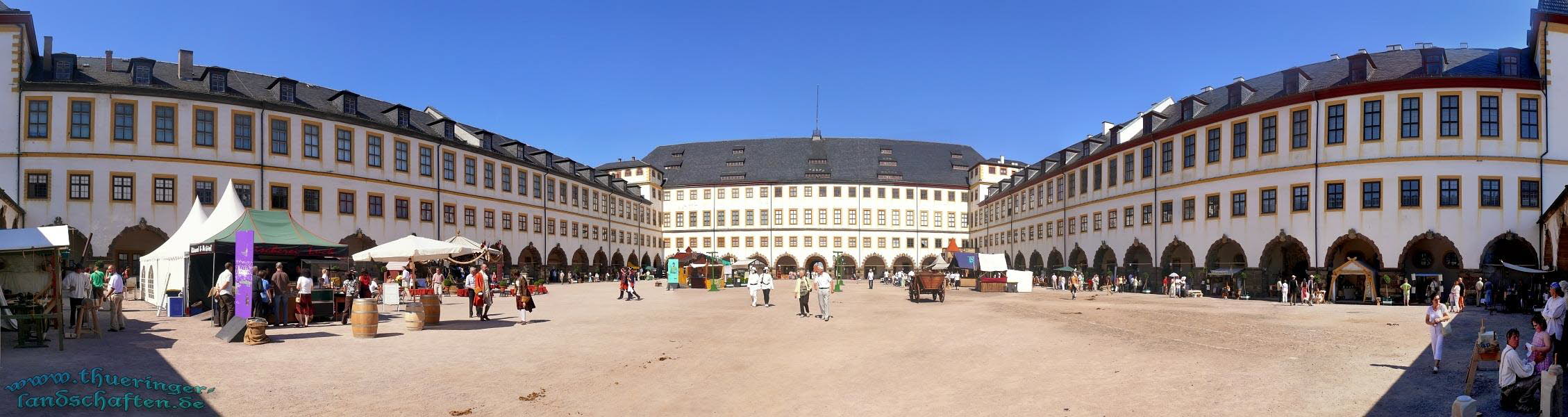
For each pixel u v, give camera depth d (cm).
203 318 2383
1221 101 5191
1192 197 4928
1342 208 4091
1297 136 4284
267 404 1123
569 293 4656
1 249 1644
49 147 4162
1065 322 2503
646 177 9800
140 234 4503
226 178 4500
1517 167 3856
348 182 5034
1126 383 1365
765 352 1806
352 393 1224
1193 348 1823
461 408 1155
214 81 4609
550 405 1198
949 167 10769
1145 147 5422
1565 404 1123
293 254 2331
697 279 5725
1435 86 3931
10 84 4147
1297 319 2695
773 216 10150
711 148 11094
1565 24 3909
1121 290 5466
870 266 10175
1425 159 3909
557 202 7238
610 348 1844
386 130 5309
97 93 4250
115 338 1791
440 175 5722
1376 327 2356
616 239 8625
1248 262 4484
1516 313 3067
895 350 1852
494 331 2164
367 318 1919
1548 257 3575
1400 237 3928
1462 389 1270
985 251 9344
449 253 3475
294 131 4784
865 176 10375
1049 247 7056
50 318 1546
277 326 2150
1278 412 1123
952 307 3303
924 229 10238
